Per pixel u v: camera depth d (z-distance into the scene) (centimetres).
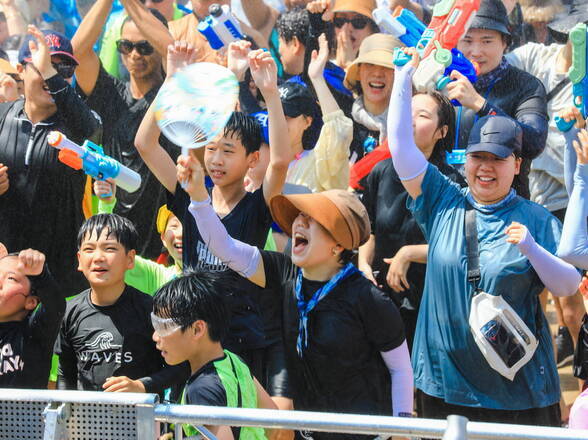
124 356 1445
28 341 1437
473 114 1711
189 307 1228
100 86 2066
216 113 1338
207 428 1165
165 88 1352
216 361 1216
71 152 1614
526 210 1455
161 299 1244
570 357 1998
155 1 2312
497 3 1798
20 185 1880
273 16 2288
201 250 1540
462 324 1435
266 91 1520
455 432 978
